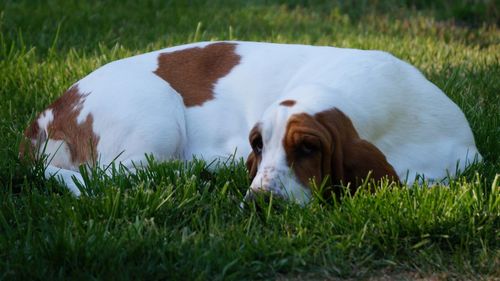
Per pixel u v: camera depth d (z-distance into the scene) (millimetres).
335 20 14242
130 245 5703
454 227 5922
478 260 5699
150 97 7320
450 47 11586
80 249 5621
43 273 5465
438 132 6980
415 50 11383
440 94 7168
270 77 7438
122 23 13023
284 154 6164
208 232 6031
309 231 5996
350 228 5965
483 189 6574
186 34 12203
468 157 7070
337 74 6922
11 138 8164
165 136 7238
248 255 5664
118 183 6746
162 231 5945
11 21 12453
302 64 7426
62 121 7613
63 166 7672
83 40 11852
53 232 5879
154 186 6832
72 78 9812
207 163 7359
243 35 12398
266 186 6109
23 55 10570
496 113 8391
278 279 5543
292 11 14758
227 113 7457
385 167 6309
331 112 6270
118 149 7262
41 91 9516
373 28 13445
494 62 10555
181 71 7723
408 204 6055
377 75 6902
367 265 5688
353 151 6277
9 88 9680
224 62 7703
